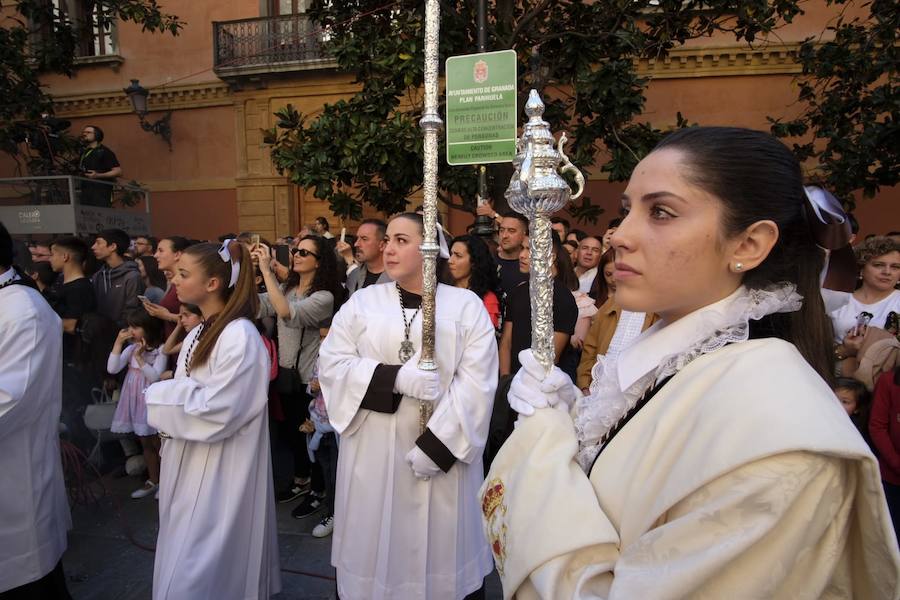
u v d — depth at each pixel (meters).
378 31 5.41
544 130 1.01
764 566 0.65
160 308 3.95
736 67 9.85
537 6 5.13
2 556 2.29
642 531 0.75
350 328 2.31
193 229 12.77
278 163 5.29
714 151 0.79
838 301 1.20
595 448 0.93
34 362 2.29
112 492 4.01
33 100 8.37
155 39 12.60
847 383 2.67
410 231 2.28
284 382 3.76
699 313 0.83
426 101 1.93
